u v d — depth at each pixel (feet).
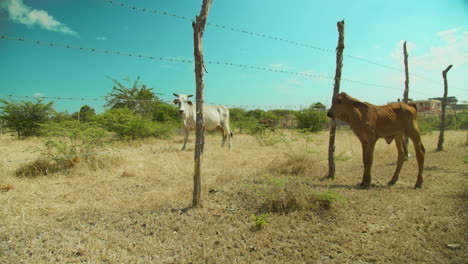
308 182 18.31
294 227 11.21
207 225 11.50
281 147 35.55
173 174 21.01
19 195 14.93
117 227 11.35
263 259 8.87
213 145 40.11
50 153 21.94
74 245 9.76
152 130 44.24
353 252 9.18
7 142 41.19
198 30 12.64
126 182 18.72
